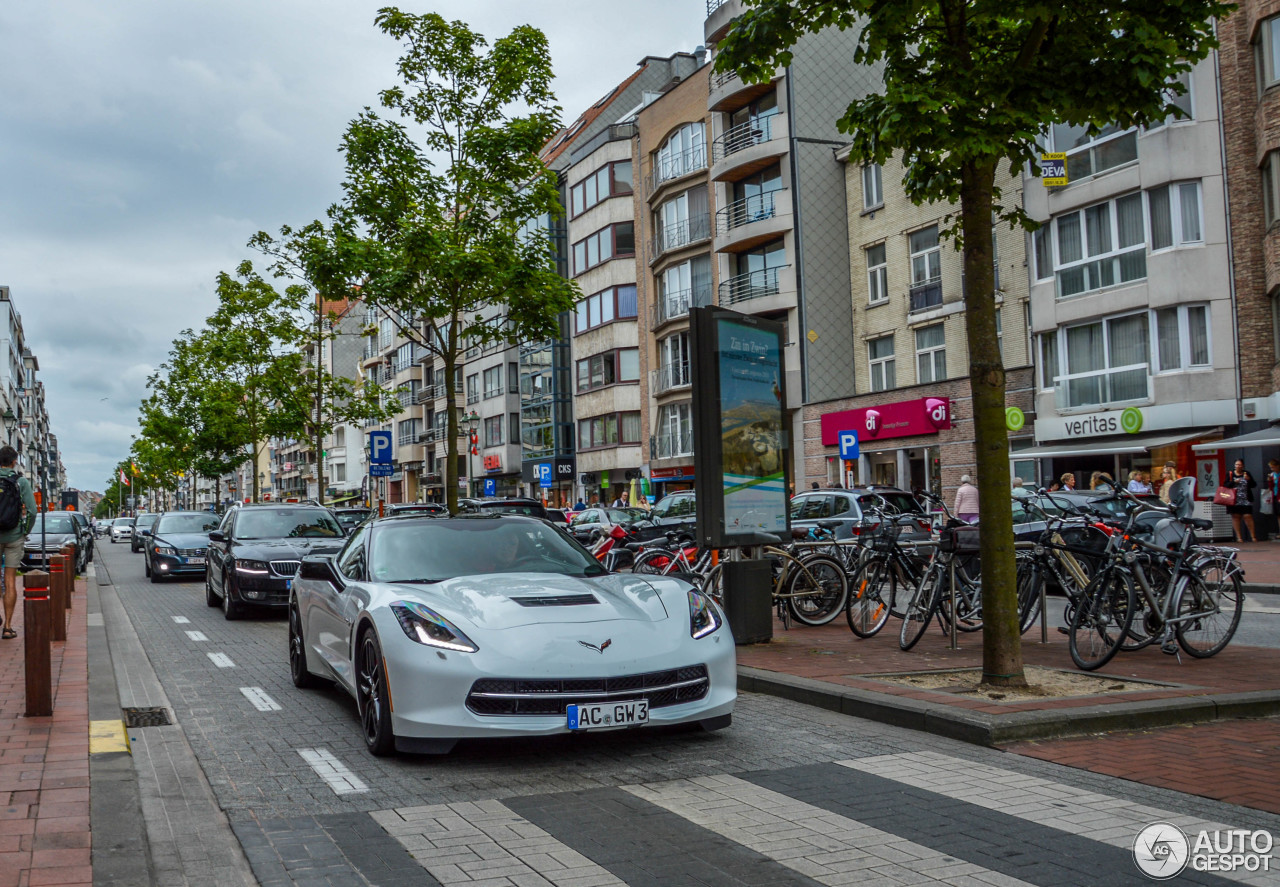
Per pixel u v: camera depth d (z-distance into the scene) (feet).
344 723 23.36
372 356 279.28
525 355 179.93
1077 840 14.14
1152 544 28.09
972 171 23.98
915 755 19.19
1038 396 91.45
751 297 121.60
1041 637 33.14
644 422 145.48
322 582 25.98
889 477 106.73
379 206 58.08
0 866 12.87
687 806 16.06
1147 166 80.84
